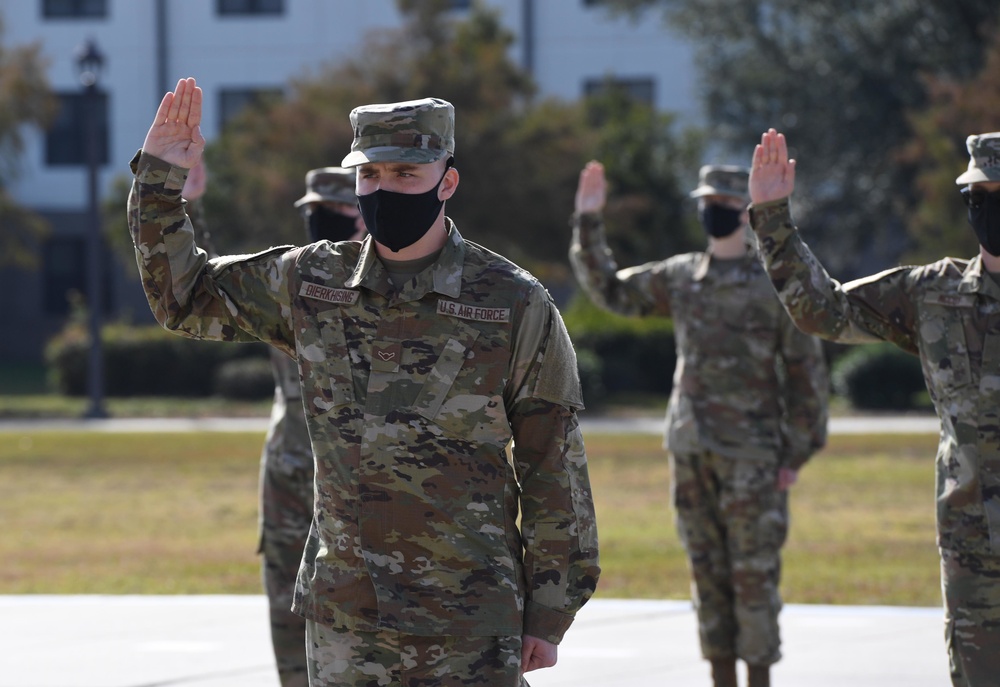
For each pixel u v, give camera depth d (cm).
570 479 1138
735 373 2061
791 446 2070
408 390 1113
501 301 1126
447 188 1136
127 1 12750
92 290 8294
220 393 9625
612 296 2173
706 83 11138
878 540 3678
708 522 2064
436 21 9906
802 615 2595
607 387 9419
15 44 12375
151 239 1152
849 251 11125
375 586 1098
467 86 9425
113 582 3047
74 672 2150
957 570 1445
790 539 3706
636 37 12412
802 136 10700
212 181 9600
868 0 10419
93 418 8256
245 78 12712
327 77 9688
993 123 7981
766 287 2064
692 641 2362
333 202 1812
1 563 3338
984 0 9925
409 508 1102
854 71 10494
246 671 2155
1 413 8606
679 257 2164
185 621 2548
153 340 9981
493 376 1118
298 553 1805
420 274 1130
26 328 13250
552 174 9394
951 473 1458
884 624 2509
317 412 1129
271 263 1174
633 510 4294
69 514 4288
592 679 2095
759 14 10994
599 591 2894
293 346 1171
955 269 1482
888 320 1495
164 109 1152
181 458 5925
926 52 10225
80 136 12988
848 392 8594
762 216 1455
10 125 10119
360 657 1107
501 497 1127
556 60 12519
